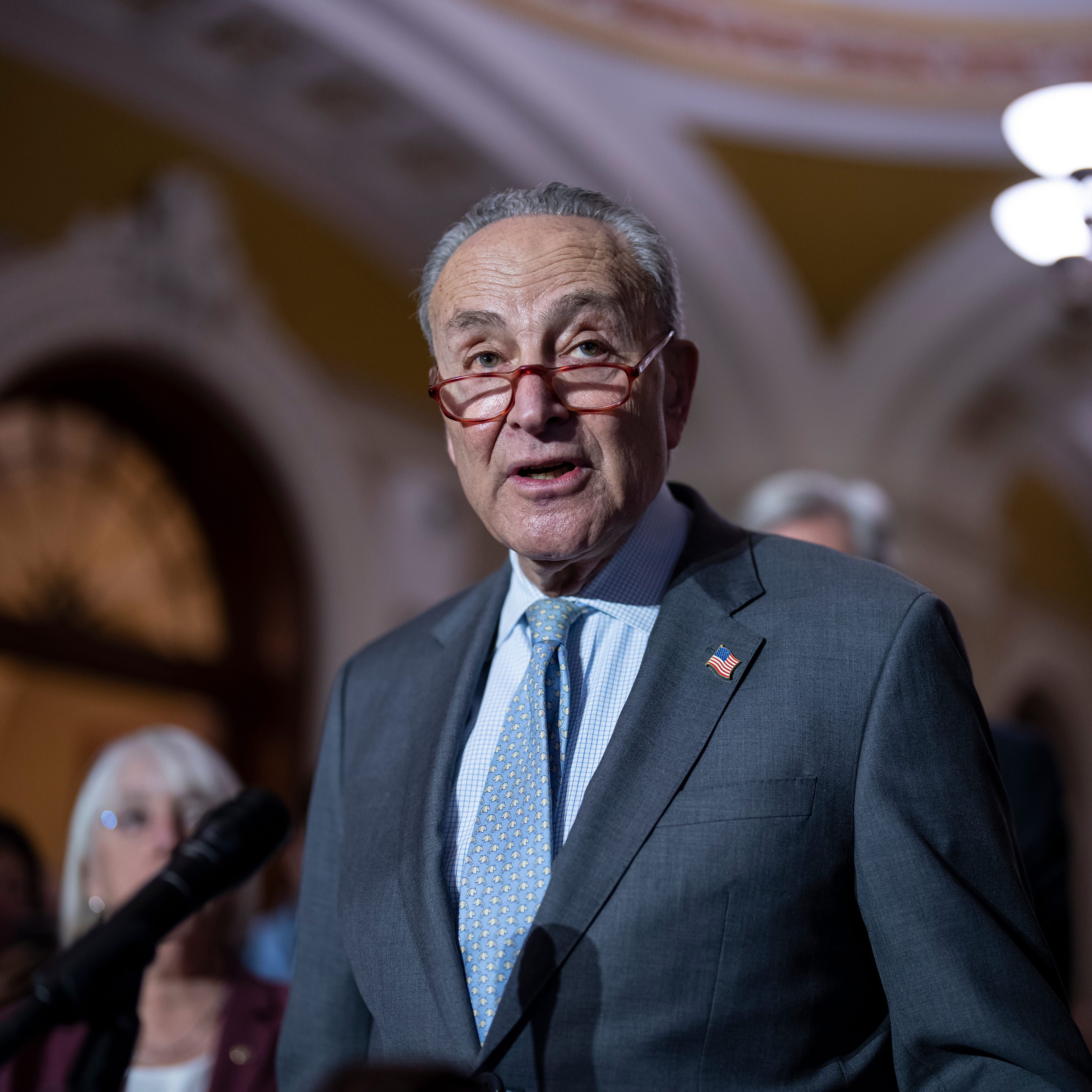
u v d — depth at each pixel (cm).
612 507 118
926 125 695
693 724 114
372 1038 129
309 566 626
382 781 131
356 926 123
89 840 216
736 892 107
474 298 120
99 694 581
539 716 120
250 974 213
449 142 618
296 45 554
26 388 531
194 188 570
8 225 509
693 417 747
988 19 677
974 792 112
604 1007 105
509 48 600
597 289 119
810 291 741
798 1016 106
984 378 792
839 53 679
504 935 112
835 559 126
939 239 739
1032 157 423
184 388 581
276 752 622
